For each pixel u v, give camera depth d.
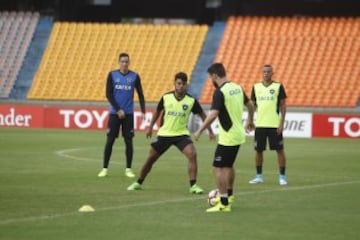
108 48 147.25
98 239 35.25
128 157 60.78
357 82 133.88
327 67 137.00
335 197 49.97
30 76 143.75
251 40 143.88
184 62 143.00
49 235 36.03
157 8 159.75
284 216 42.06
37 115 121.38
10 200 47.41
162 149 51.72
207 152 86.56
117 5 159.62
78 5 158.62
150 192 51.53
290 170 67.88
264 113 57.94
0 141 95.75
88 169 66.31
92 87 141.12
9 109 122.69
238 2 152.62
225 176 43.50
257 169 58.50
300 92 133.25
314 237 36.09
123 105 60.34
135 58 144.88
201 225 38.97
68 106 125.50
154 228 38.03
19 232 36.75
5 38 149.00
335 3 151.12
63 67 145.12
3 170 65.06
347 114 110.56
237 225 39.06
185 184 56.19
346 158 79.88
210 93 135.62
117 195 49.94
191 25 148.25
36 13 153.25
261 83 58.44
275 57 140.38
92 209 43.50
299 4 152.50
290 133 111.19
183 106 51.03
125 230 37.41
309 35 142.50
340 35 141.50
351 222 40.22
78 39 149.00
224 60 141.88
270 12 153.62
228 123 43.19
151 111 115.62
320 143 100.25
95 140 99.31
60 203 46.25
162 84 140.00
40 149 85.81
